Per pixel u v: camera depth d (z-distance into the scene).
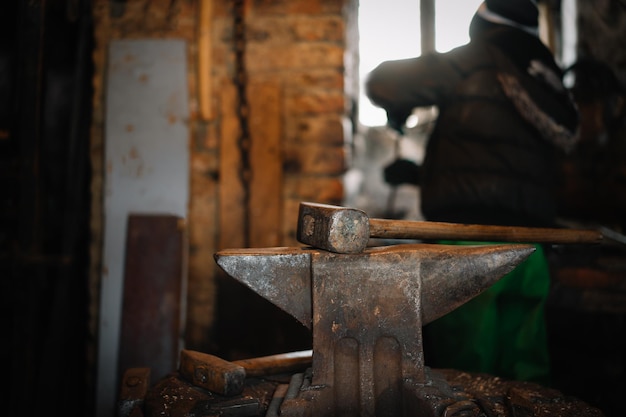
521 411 1.09
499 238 1.32
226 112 2.40
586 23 3.26
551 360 2.44
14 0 2.49
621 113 3.04
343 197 2.38
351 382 1.07
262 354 2.38
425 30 3.60
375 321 1.07
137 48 2.40
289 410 1.01
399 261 1.08
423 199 1.97
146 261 2.32
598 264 2.29
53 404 2.32
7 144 2.50
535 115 1.79
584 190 3.11
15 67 2.50
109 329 2.29
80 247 2.58
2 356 2.49
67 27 2.54
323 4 2.39
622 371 2.31
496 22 1.88
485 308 1.68
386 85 2.02
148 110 2.38
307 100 2.38
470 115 1.84
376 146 3.92
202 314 2.40
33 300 2.28
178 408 1.10
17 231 2.49
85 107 2.52
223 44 2.41
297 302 1.08
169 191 2.37
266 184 2.35
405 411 1.07
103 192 2.36
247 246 2.37
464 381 1.31
